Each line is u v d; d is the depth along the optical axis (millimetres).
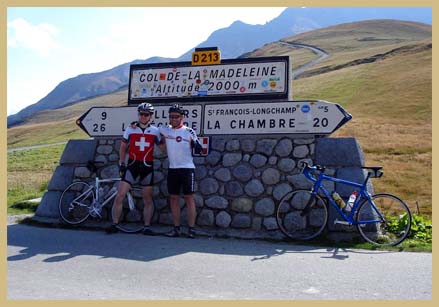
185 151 8367
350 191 8344
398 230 8227
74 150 10227
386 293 5223
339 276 5867
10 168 31188
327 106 8891
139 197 9492
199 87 9859
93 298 5023
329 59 105625
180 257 6832
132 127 8703
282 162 8891
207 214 9086
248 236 8352
